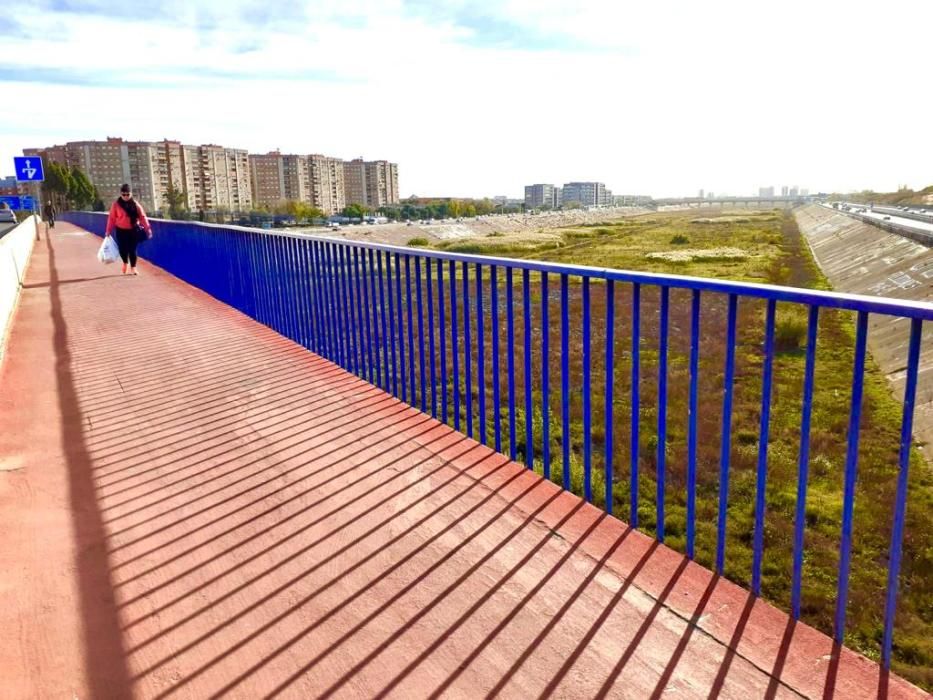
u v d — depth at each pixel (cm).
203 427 432
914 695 192
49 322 819
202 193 15862
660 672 204
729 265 4044
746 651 213
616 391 1067
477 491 328
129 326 788
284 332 724
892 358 1377
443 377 424
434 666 209
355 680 204
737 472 712
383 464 364
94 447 401
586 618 230
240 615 237
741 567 482
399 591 248
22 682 204
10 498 333
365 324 532
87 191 10775
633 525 293
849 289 2911
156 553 279
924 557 519
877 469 769
